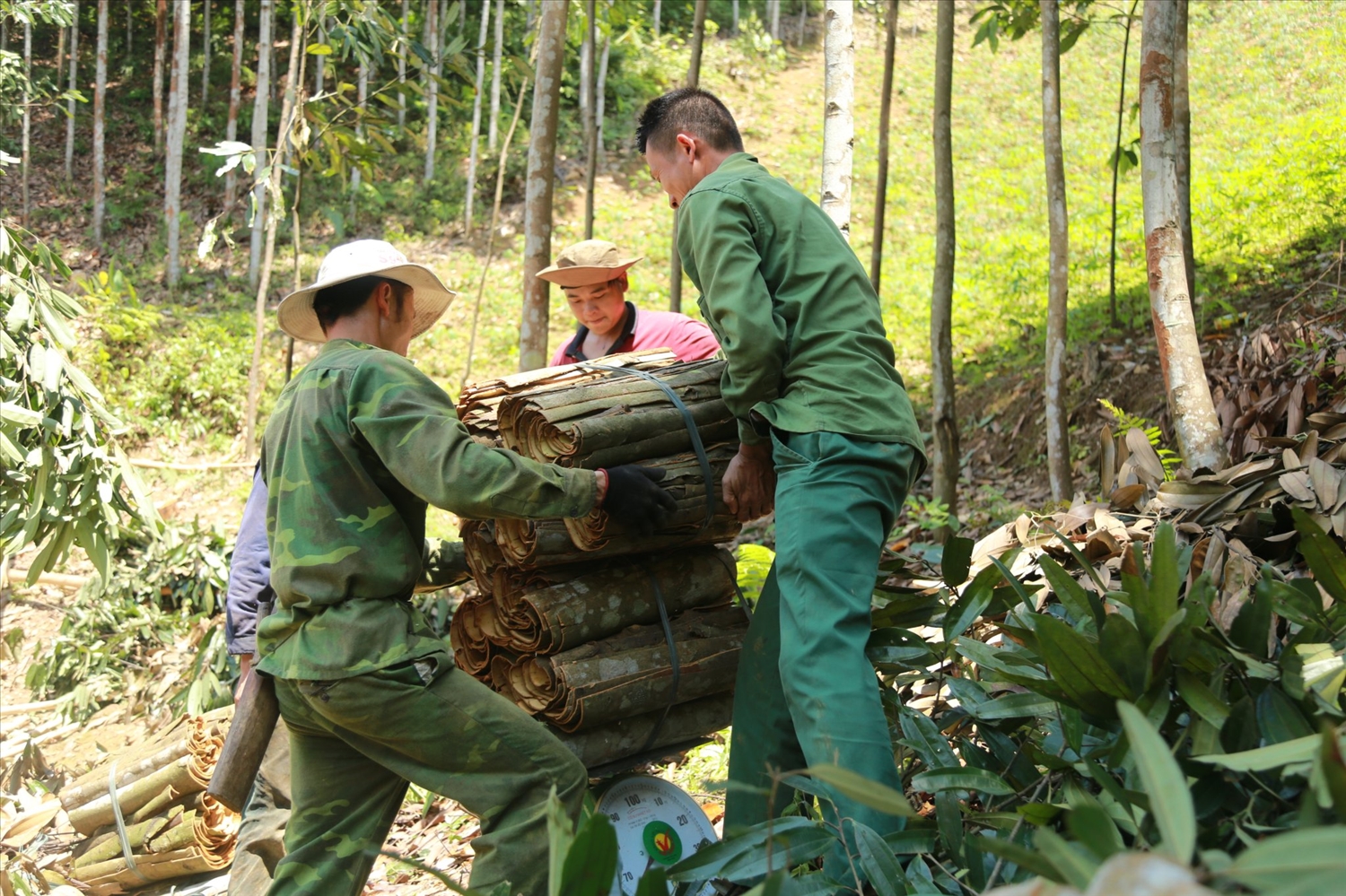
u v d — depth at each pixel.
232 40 21.47
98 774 4.08
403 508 2.54
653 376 2.92
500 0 16.20
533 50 7.85
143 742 4.84
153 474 10.66
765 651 2.67
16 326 4.14
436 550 3.20
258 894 3.27
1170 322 3.43
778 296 2.58
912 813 1.42
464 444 2.36
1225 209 9.59
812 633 2.36
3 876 3.58
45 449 4.07
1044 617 1.96
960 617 2.65
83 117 18.77
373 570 2.39
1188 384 3.39
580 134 18.23
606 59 17.23
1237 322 6.79
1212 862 1.17
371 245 2.73
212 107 19.30
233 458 11.15
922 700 3.21
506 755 2.42
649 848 2.73
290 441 2.45
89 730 5.97
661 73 20.06
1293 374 4.31
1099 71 20.50
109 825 4.04
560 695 2.65
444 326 13.17
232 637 3.60
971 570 3.23
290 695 2.43
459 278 14.50
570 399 2.72
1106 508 3.21
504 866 2.36
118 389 11.70
